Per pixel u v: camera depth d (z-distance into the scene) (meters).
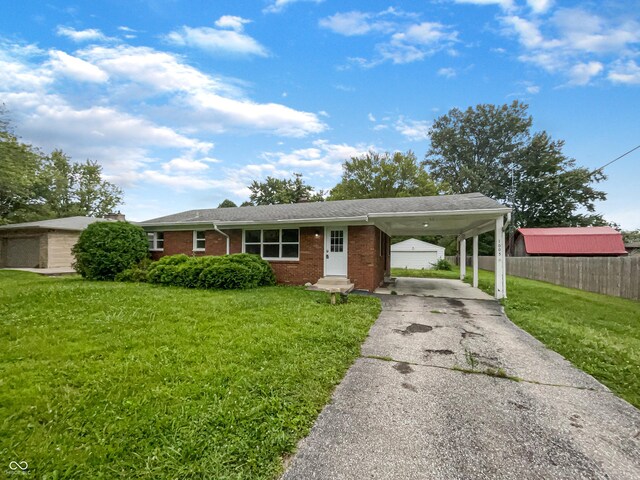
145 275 10.95
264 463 2.24
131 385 3.18
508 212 9.00
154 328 5.08
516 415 2.98
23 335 4.62
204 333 4.93
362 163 34.94
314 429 2.70
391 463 2.29
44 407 2.74
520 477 2.19
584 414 3.03
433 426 2.77
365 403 3.16
